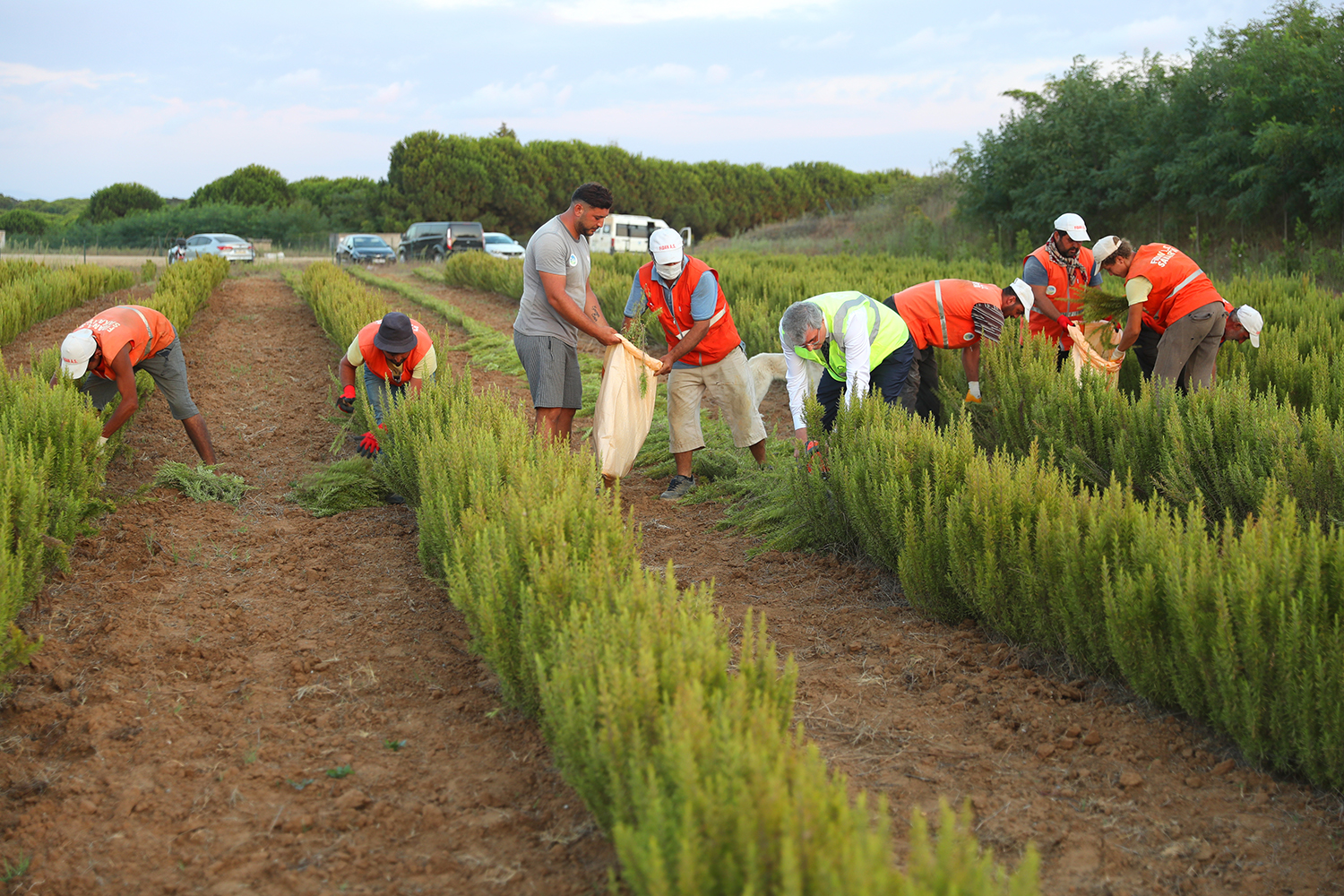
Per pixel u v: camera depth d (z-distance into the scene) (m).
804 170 56.84
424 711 3.34
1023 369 5.66
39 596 4.12
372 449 5.89
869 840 1.68
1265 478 4.19
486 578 3.27
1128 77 23.78
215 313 13.85
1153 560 3.28
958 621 4.10
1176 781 2.87
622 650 2.67
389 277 23.17
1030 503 3.81
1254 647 2.84
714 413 8.07
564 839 2.59
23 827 2.62
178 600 4.23
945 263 19.83
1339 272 15.94
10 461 4.00
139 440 6.82
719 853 1.92
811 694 3.46
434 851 2.55
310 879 2.44
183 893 2.38
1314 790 2.82
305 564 4.76
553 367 5.54
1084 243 6.30
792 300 11.80
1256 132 18.03
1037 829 2.64
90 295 14.59
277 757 3.03
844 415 5.02
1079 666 3.55
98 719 3.18
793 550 5.08
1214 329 6.04
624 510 5.78
